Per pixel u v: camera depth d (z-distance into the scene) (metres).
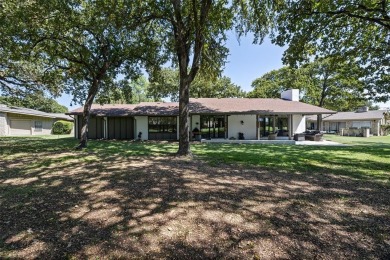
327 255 2.55
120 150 12.20
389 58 11.38
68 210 3.78
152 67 14.76
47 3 9.72
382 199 4.41
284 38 10.24
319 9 9.12
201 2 9.40
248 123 20.23
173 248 2.68
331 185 5.38
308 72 30.95
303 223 3.33
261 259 2.47
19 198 4.38
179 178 5.89
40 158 9.30
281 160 8.98
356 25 10.52
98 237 2.91
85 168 7.23
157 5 9.70
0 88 18.02
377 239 2.90
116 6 9.51
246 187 5.13
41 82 16.16
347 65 12.40
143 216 3.54
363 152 11.52
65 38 11.73
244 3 10.07
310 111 18.66
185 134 10.02
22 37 10.75
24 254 2.55
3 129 25.50
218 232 3.05
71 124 32.06
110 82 15.56
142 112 19.41
